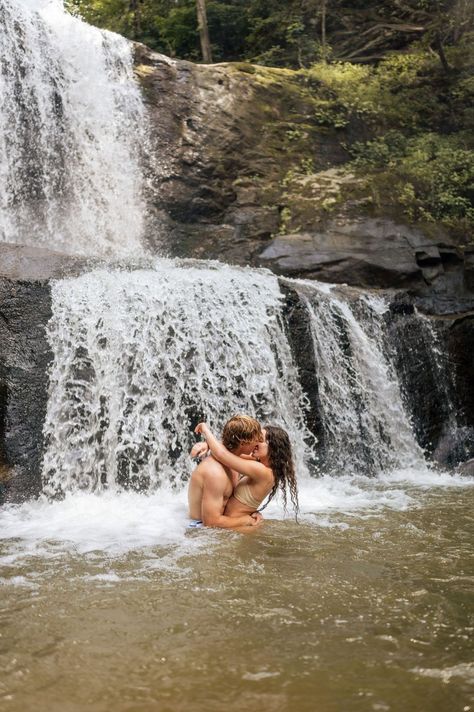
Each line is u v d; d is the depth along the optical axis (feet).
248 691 7.97
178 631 9.73
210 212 41.81
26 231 36.94
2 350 20.83
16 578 12.30
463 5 57.36
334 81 50.01
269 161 44.11
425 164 44.27
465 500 20.01
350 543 14.56
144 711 7.55
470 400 31.37
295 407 25.22
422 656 8.86
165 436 22.02
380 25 60.85
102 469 20.86
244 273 26.27
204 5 58.59
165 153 42.34
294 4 61.31
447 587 11.61
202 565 12.92
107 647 9.23
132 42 44.27
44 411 20.74
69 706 7.66
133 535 15.40
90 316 22.06
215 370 23.52
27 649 9.19
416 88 54.65
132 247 40.01
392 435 28.04
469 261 38.99
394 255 36.27
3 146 36.70
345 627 9.83
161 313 23.03
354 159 46.93
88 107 40.93
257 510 16.51
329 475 24.80
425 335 30.76
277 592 11.35
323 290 28.48
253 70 47.65
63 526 16.49
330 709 7.54
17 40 38.09
